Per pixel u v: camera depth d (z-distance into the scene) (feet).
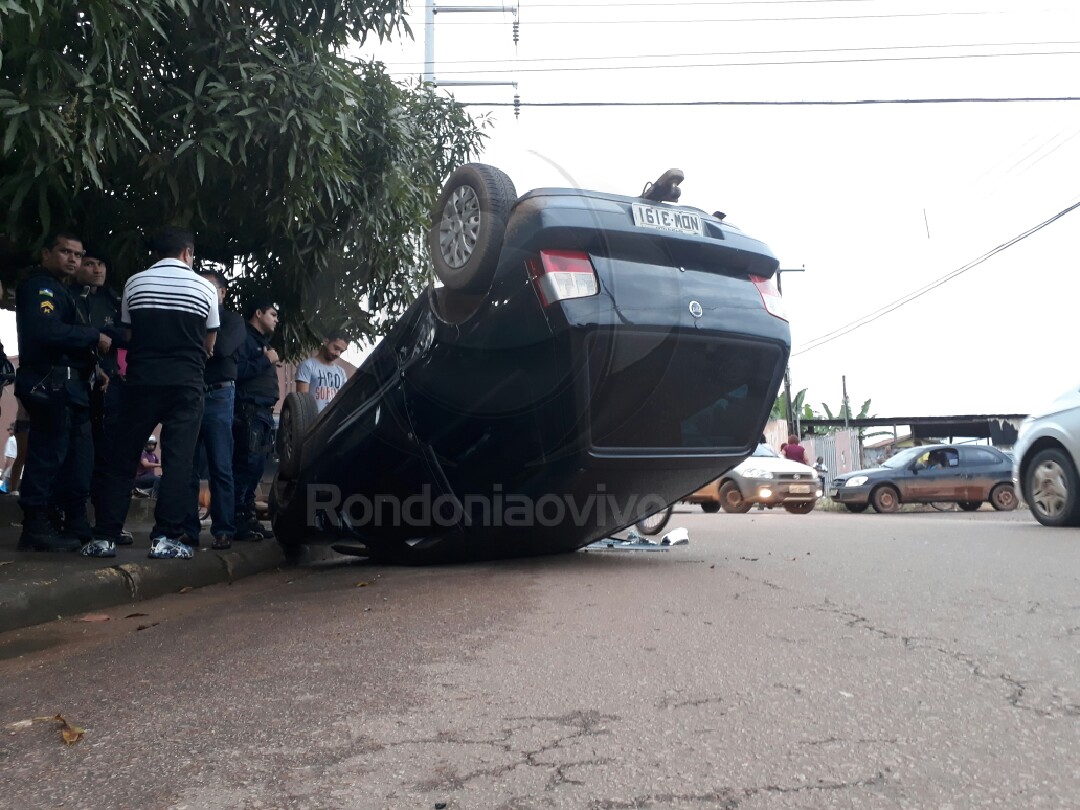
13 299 21.45
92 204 18.99
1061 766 6.09
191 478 16.16
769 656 9.02
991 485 54.75
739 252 15.71
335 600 13.20
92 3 13.50
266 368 20.02
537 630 10.38
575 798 5.70
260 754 6.61
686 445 15.60
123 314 15.81
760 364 15.93
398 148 22.43
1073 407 24.85
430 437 16.34
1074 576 14.08
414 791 5.87
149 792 5.98
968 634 9.89
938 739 6.61
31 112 13.43
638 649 9.37
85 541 17.81
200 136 16.97
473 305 14.58
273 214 19.24
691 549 19.65
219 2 16.99
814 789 5.77
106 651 10.36
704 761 6.26
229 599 14.34
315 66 18.34
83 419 17.71
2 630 11.71
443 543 17.25
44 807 5.79
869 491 54.24
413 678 8.48
